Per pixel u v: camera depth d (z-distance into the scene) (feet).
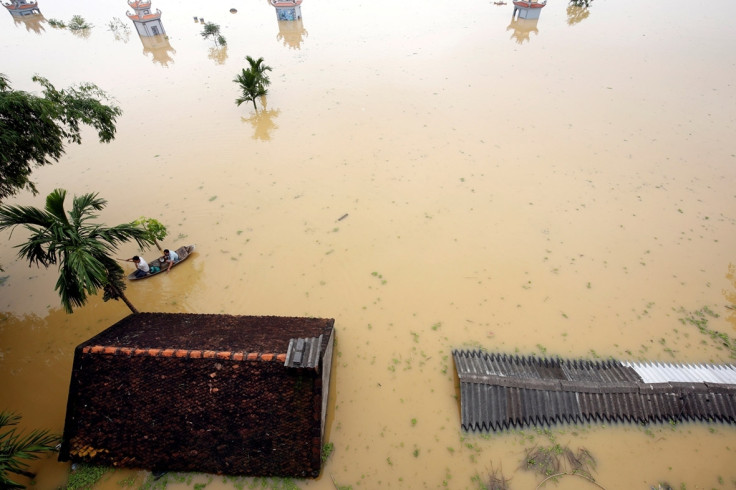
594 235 40.57
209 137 58.49
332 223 42.78
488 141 54.65
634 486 24.40
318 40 91.04
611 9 103.76
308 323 29.50
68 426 24.39
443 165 50.42
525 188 46.55
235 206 45.44
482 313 33.94
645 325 32.81
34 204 46.73
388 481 24.89
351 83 71.72
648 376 28.66
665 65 74.28
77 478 24.62
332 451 26.18
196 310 34.94
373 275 37.27
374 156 52.60
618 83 68.85
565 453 25.66
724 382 27.96
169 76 77.92
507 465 25.32
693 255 38.37
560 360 30.37
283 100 67.26
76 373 24.54
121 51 90.74
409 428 27.20
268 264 38.65
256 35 95.96
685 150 52.11
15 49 92.99
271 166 51.72
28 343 32.86
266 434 23.95
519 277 36.76
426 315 33.91
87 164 53.52
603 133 55.83
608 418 26.99
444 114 61.21
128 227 29.60
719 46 80.23
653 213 42.93
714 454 25.62
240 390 23.95
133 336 26.86
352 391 29.19
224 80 75.25
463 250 39.42
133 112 65.77
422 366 30.53
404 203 44.93
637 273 36.81
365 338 32.40
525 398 27.45
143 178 50.47
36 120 31.60
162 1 125.49
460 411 27.68
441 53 82.33
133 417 24.21
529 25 95.66
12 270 38.60
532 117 59.93
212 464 24.32
